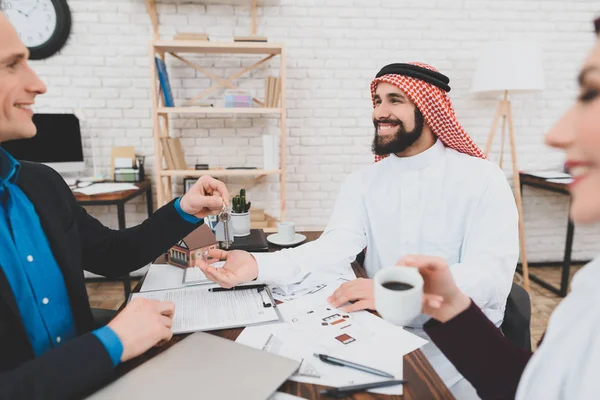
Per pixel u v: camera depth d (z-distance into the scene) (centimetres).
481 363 64
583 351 41
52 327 79
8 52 68
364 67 296
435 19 293
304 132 302
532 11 296
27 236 78
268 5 283
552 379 43
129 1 273
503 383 63
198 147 296
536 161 317
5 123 72
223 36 284
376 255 145
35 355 73
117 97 284
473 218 128
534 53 251
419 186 137
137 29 277
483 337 64
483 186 129
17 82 71
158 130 253
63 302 82
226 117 294
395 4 290
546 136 42
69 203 96
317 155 306
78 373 59
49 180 91
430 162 137
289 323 85
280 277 102
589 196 38
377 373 67
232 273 98
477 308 66
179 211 104
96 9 272
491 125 306
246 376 63
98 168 291
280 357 68
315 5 286
